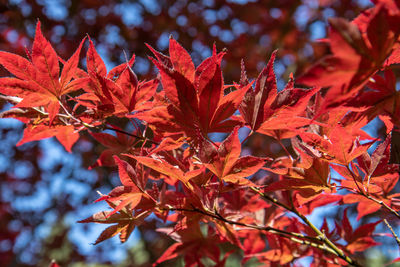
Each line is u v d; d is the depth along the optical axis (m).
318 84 0.33
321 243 0.47
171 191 0.44
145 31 1.52
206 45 1.57
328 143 0.39
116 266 1.74
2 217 1.59
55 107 0.42
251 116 0.40
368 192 0.41
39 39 0.41
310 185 0.40
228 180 0.39
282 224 0.49
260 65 1.55
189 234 0.47
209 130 0.40
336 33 0.32
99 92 0.42
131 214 0.41
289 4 1.58
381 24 0.32
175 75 0.39
